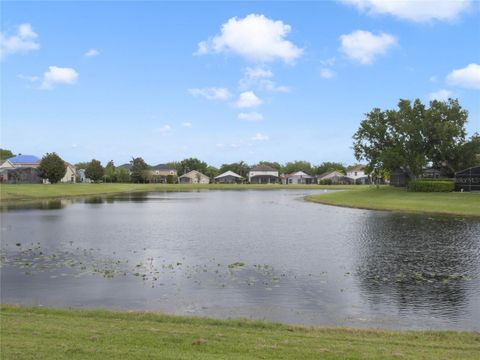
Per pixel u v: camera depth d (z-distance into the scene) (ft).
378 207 176.96
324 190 395.34
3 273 62.64
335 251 79.92
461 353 30.63
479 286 55.21
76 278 59.67
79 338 31.73
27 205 198.08
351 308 46.65
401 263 68.95
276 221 131.54
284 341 32.65
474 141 246.06
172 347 29.99
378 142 264.72
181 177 622.54
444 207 163.53
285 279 59.00
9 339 31.09
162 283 57.11
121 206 195.11
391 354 29.45
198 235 101.60
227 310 45.93
